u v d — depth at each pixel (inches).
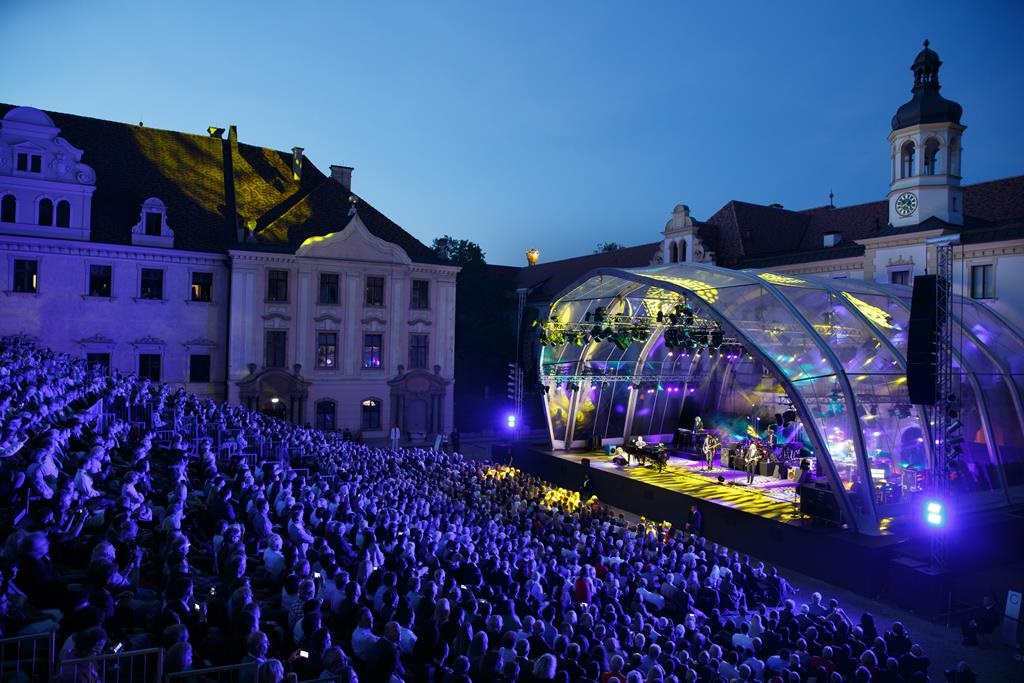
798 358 989.2
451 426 2048.5
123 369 1686.8
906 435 1040.2
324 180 2124.8
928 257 1573.6
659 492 1227.2
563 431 1635.1
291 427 1273.4
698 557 777.6
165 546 429.7
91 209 1689.2
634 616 547.8
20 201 1577.3
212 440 975.6
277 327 1808.6
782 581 780.0
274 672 268.4
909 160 1670.8
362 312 1915.6
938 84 1637.6
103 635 269.4
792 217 2225.6
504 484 1102.4
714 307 1101.1
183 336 1750.7
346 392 1898.4
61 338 1621.6
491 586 545.6
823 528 967.0
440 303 2032.5
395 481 916.0
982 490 1074.1
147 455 786.2
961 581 890.7
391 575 454.6
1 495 476.7
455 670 339.0
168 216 1785.2
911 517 973.8
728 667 464.8
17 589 342.6
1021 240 1406.3
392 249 1948.8
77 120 1827.0
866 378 1023.6
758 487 1240.8
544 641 431.2
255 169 2034.9
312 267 1846.7
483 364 2498.8
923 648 714.8
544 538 797.2
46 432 562.9
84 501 500.4
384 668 343.3
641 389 1701.5
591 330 1429.6
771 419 1583.4
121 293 1684.3
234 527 473.7
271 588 466.3
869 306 1180.5
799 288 1117.1
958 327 1176.8
